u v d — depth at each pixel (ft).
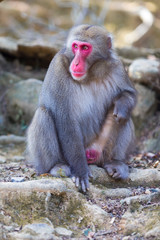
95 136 47.11
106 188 42.50
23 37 104.42
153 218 35.94
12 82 80.18
